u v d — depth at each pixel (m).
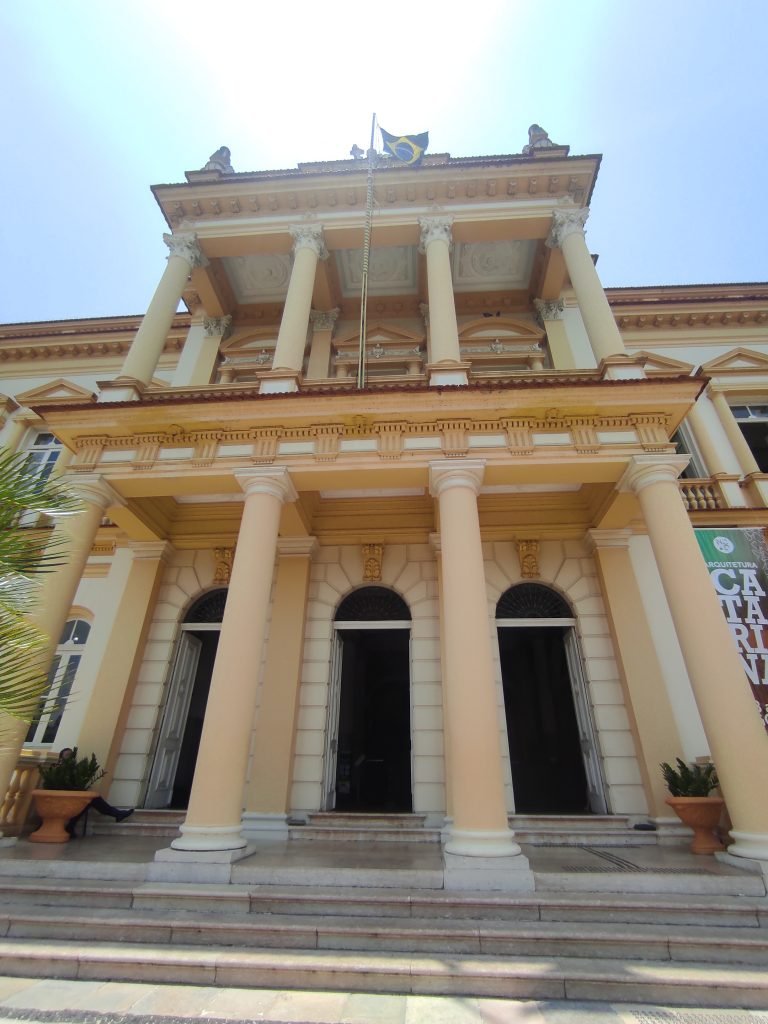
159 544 10.35
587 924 4.50
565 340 12.15
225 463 8.00
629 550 9.56
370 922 4.51
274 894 4.84
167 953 4.13
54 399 13.72
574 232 10.40
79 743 8.80
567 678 10.20
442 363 8.61
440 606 9.47
